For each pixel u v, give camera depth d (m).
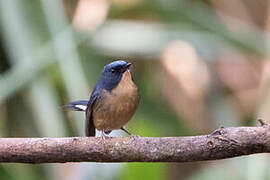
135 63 14.61
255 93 14.52
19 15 11.78
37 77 11.42
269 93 12.56
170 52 14.68
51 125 11.02
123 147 7.79
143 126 10.57
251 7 14.96
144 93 14.55
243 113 14.57
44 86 11.40
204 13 13.33
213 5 14.77
